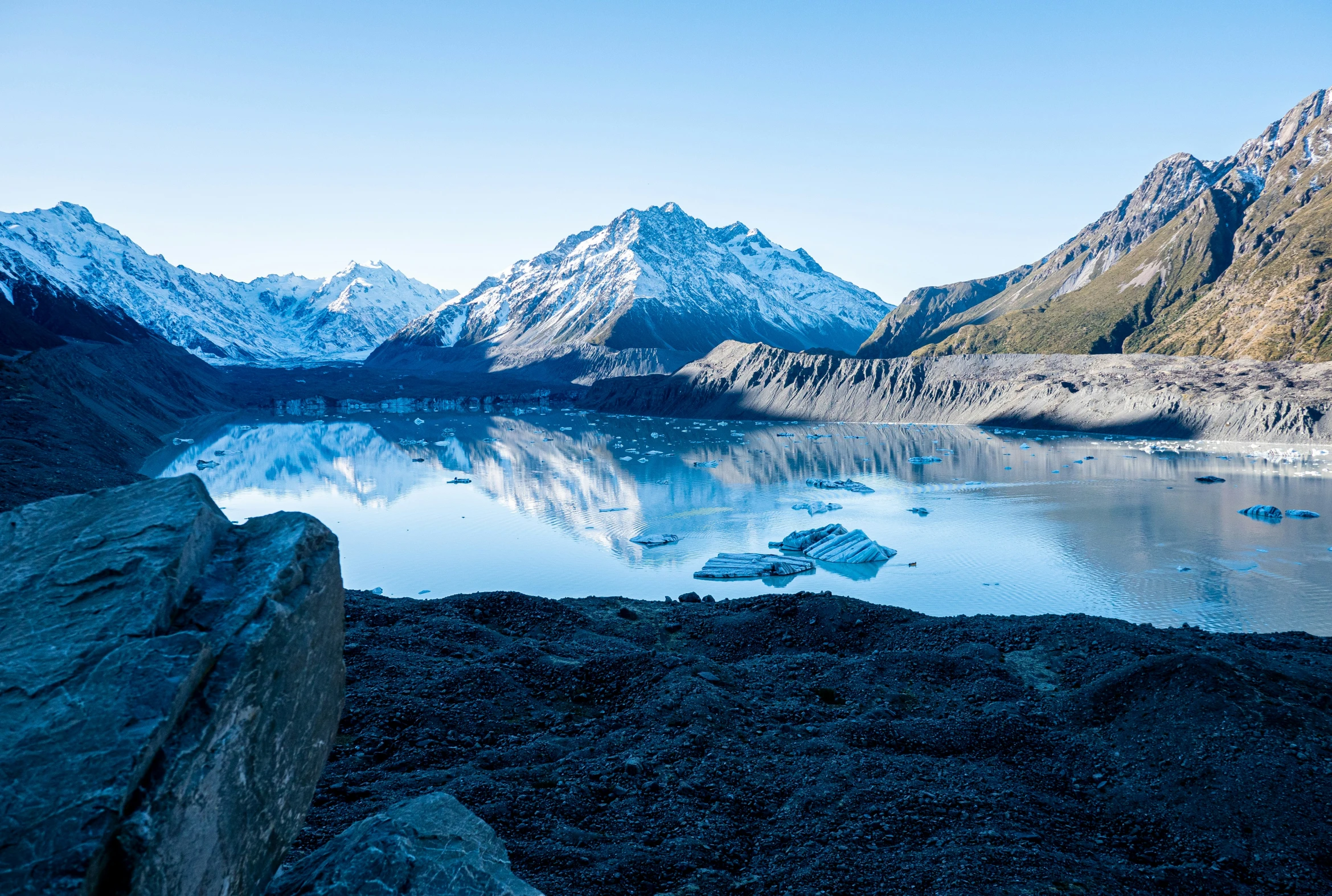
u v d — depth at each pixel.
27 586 7.73
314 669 9.12
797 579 98.00
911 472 190.62
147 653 7.29
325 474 191.25
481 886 9.51
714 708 34.59
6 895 6.07
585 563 108.19
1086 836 25.42
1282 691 32.06
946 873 21.23
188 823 7.21
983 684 39.09
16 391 163.38
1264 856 23.78
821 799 26.50
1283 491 149.88
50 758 6.67
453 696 36.91
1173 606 83.81
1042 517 132.25
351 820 23.20
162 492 8.76
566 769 29.25
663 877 21.75
